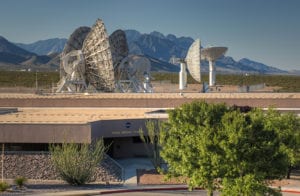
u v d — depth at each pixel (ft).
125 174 195.62
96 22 355.56
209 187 117.39
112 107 297.12
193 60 428.97
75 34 391.04
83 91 370.94
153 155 211.20
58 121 215.31
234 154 108.68
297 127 183.52
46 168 187.93
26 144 199.52
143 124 226.58
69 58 376.07
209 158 112.27
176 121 134.51
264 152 112.06
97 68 365.20
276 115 171.42
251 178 107.04
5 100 303.27
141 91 399.85
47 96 328.49
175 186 172.86
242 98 290.35
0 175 184.75
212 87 524.93
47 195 154.92
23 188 164.76
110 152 233.55
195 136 122.21
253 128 113.39
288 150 122.42
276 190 116.67
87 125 195.31
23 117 235.20
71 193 158.40
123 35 410.11
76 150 181.37
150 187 170.71
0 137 198.49
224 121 117.08
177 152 126.82
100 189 166.71
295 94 327.67
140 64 407.44
